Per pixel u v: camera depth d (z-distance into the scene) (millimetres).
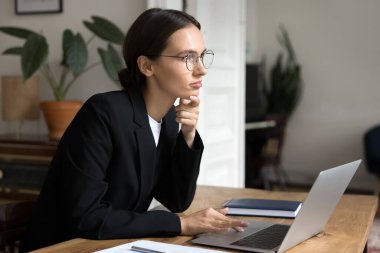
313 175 6508
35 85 3086
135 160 1542
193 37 1462
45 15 3307
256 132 5691
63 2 3258
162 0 3078
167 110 1605
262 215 1664
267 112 6453
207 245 1316
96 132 1458
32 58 2643
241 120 4141
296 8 6504
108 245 1330
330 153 6395
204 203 1868
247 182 5652
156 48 1461
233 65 3969
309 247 1325
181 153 1645
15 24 3396
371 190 6156
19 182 2906
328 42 6340
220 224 1415
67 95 3270
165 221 1408
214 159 3750
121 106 1515
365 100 6160
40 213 1580
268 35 6691
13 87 3043
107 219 1383
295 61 6543
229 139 3957
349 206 1807
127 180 1532
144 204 1651
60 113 2893
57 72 3293
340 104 6309
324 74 6383
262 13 6699
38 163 2855
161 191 1745
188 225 1418
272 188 6332
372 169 5344
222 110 3844
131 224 1388
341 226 1539
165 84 1486
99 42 3166
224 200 1916
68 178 1428
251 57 6699
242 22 4086
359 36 6156
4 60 3412
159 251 1220
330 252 1283
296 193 2043
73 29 3240
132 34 1522
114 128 1482
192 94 1498
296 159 6605
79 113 1521
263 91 6527
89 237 1382
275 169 6582
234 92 4012
